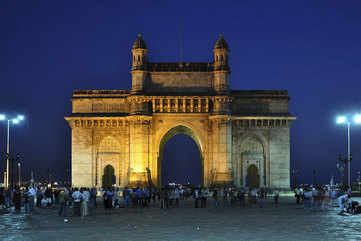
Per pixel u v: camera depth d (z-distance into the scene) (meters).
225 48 91.19
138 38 92.25
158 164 94.19
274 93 95.38
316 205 58.66
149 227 40.12
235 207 63.09
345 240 32.34
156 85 92.19
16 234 36.19
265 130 94.12
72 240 33.03
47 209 61.59
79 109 94.12
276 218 47.09
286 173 93.62
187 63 92.94
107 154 92.88
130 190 66.00
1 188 62.62
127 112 93.25
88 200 52.94
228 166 88.88
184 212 55.19
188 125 90.81
